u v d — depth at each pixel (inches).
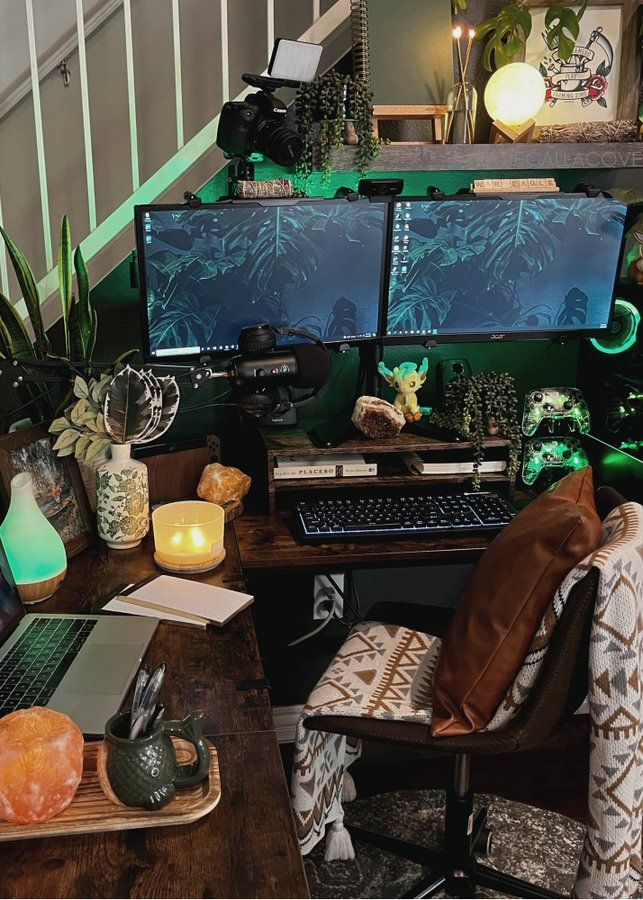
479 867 77.3
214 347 87.2
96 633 63.0
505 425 92.1
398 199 85.2
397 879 80.4
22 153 110.2
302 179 94.3
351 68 94.6
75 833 43.5
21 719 44.6
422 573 107.3
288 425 94.1
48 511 75.1
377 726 65.1
